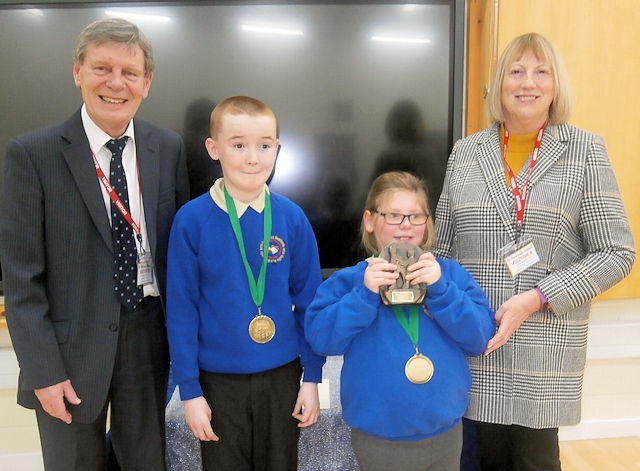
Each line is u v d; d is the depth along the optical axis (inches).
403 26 73.7
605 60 78.9
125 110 47.7
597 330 94.5
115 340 49.3
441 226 58.6
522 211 50.8
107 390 49.4
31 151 46.4
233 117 47.5
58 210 47.1
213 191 50.6
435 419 44.9
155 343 53.3
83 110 49.3
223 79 73.2
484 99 78.4
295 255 53.1
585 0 76.9
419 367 45.1
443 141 76.1
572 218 50.5
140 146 51.6
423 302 46.7
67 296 48.0
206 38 72.4
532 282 50.6
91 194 47.8
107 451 63.6
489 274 51.9
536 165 51.3
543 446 52.6
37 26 71.0
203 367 49.8
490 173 53.1
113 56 45.4
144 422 53.1
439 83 74.9
